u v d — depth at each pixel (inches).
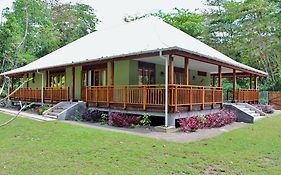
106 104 576.7
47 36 1478.8
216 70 895.1
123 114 525.3
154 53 468.4
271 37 1296.8
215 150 312.7
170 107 456.8
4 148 312.7
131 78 636.7
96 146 315.9
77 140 348.2
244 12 1363.2
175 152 298.2
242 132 448.1
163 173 231.8
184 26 1459.2
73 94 724.0
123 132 416.5
